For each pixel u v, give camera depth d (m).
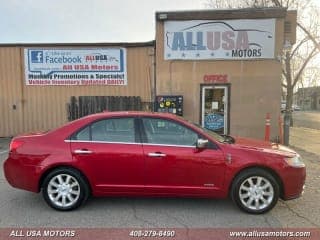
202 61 11.18
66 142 4.76
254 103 11.19
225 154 4.60
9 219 4.46
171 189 4.66
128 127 4.79
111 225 4.24
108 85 11.96
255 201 4.62
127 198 5.31
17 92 12.13
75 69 11.92
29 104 12.16
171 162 4.61
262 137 11.26
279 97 11.09
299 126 25.09
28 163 4.73
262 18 10.84
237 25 10.92
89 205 4.99
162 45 11.23
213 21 10.95
